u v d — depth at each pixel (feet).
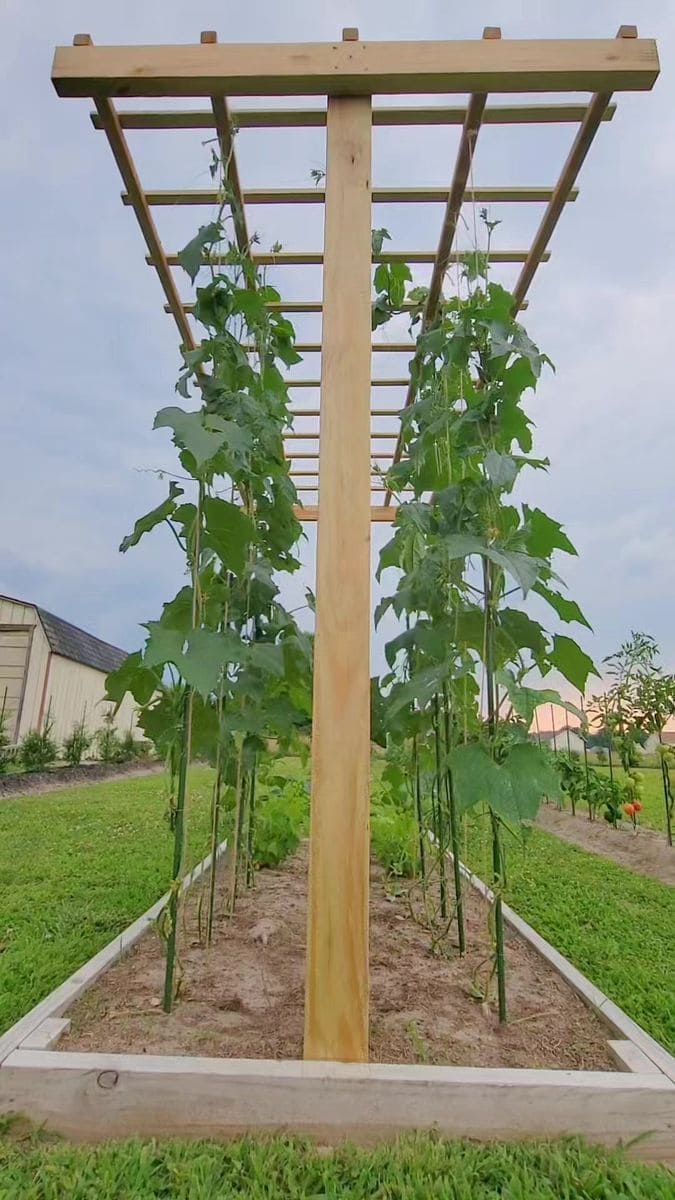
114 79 5.20
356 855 4.20
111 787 28.58
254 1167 3.51
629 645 19.11
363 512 4.58
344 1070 3.93
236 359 6.52
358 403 4.69
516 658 5.59
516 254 7.58
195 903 7.98
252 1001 5.24
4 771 27.09
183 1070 3.93
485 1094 3.87
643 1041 4.54
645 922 8.73
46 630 33.91
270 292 7.73
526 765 4.63
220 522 5.44
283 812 10.68
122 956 6.25
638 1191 3.43
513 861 12.35
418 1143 3.72
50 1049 4.32
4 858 12.07
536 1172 3.54
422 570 6.18
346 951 4.12
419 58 5.05
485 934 7.34
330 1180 3.45
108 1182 3.42
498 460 4.98
